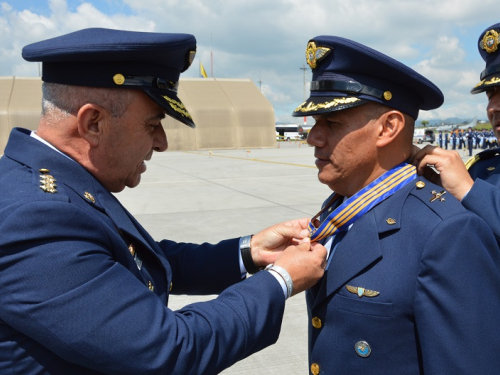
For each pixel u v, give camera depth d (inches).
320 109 53.8
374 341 51.6
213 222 280.2
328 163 57.8
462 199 61.3
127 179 53.8
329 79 55.2
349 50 52.9
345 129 55.2
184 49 51.2
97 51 45.5
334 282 54.9
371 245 52.8
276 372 113.9
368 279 52.4
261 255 69.1
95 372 44.7
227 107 1416.1
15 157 49.6
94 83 47.2
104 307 41.8
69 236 42.6
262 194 393.7
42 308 40.0
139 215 308.2
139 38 47.1
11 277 40.2
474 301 46.5
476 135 1291.8
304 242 56.6
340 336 54.5
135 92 48.4
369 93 53.4
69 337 40.4
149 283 53.2
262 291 49.8
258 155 1039.6
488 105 86.8
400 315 50.4
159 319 44.1
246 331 47.4
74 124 48.9
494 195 59.8
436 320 47.3
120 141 49.4
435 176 66.5
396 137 55.9
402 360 50.9
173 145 1360.7
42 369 42.7
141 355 41.9
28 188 45.0
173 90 52.8
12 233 40.4
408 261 50.5
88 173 50.3
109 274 43.6
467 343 46.0
